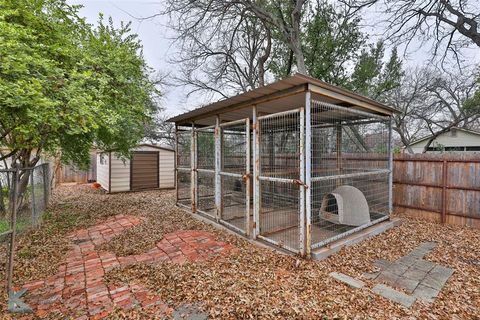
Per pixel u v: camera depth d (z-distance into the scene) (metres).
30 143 4.36
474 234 4.29
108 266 3.12
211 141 6.14
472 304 2.32
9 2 3.44
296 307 2.22
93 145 6.62
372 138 5.10
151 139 17.59
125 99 5.28
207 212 5.62
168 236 4.27
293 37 7.70
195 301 2.34
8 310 2.20
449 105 13.45
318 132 4.88
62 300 2.38
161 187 10.62
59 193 9.33
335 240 3.69
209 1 7.48
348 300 2.35
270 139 4.85
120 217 5.58
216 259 3.29
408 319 2.09
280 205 4.88
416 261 3.26
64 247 3.77
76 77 3.65
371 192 5.07
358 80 7.54
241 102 4.21
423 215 5.36
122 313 2.17
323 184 4.84
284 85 3.27
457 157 4.88
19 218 4.60
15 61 2.77
